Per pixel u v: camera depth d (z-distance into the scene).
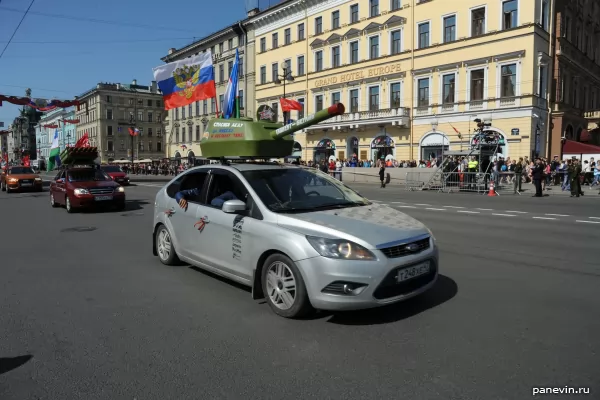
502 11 29.45
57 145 23.88
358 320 4.27
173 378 3.21
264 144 6.26
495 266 6.35
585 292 5.09
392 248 4.04
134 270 6.34
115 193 13.77
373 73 37.09
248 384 3.11
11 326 4.25
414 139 34.56
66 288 5.48
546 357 3.43
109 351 3.68
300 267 4.09
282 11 44.22
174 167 54.56
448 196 19.91
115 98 82.94
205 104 57.50
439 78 32.84
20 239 8.98
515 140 29.19
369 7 37.06
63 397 2.98
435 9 32.78
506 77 29.69
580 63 36.03
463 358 3.44
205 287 5.46
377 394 2.95
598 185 24.86
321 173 5.80
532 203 16.17
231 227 4.97
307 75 42.72
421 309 4.55
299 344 3.76
